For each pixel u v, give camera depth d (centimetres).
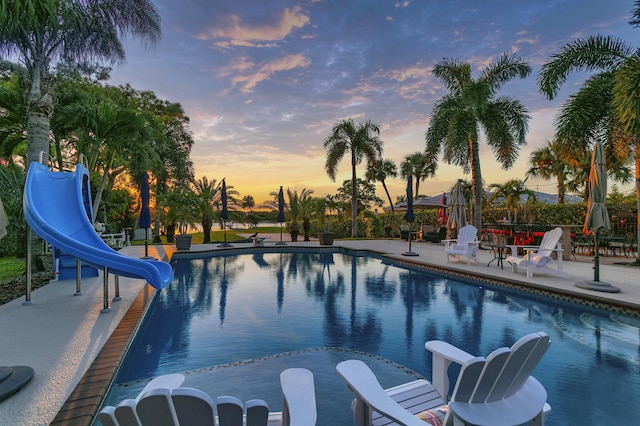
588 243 1158
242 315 517
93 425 222
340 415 245
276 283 769
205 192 1753
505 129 1286
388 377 307
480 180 1310
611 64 860
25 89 723
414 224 1977
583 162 1541
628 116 691
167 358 357
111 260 430
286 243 1598
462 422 146
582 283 590
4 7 572
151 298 550
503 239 1191
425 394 221
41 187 532
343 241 1714
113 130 1006
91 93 1227
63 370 282
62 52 785
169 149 2111
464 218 1243
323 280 802
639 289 577
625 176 1217
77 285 555
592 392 281
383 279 812
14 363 295
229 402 121
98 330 381
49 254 787
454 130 1289
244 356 361
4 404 230
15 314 445
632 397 272
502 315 507
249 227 3428
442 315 509
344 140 2000
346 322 478
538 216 1526
